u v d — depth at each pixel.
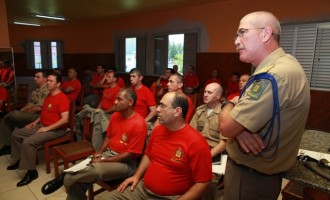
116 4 5.79
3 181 2.44
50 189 2.21
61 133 2.64
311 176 0.96
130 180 1.56
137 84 3.04
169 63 6.82
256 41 0.94
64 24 9.41
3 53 3.94
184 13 6.16
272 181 0.98
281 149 0.93
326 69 4.18
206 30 5.78
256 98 0.88
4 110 3.73
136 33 7.48
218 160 1.80
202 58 5.92
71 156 2.26
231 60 5.41
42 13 7.00
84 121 2.57
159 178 1.40
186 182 1.37
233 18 5.26
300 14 4.32
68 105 2.69
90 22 8.80
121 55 8.20
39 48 10.24
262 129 0.91
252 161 0.97
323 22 4.09
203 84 5.81
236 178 1.04
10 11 6.68
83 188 1.71
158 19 6.81
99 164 1.69
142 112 3.03
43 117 2.71
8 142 3.03
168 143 1.40
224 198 1.12
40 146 2.53
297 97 0.87
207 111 2.19
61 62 10.19
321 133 1.55
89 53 9.23
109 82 3.47
